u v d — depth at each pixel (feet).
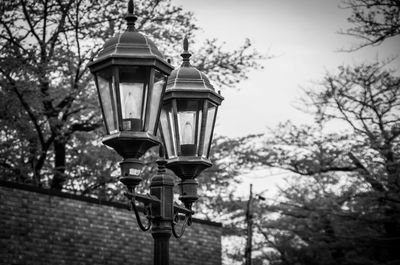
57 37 56.24
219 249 49.03
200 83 16.01
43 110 56.08
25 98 54.03
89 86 57.98
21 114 56.29
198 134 15.76
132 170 13.55
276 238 97.04
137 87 13.55
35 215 36.83
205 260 47.62
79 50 57.11
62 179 60.08
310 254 80.02
